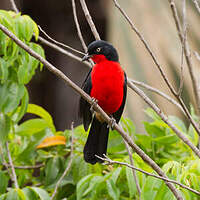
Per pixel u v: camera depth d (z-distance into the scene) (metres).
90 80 10.21
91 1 18.75
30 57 9.22
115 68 10.05
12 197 8.23
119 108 10.75
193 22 12.70
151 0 13.34
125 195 9.98
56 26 19.73
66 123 19.14
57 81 19.33
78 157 9.92
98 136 10.08
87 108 10.30
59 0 19.30
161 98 11.58
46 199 8.34
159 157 10.20
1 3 16.02
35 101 19.14
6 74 8.98
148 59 11.95
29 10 19.53
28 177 11.08
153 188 7.49
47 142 10.02
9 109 9.38
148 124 10.20
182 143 10.05
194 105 11.66
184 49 8.67
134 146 7.82
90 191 9.00
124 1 13.59
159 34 12.44
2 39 8.80
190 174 7.75
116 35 12.79
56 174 9.96
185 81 11.71
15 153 10.88
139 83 10.53
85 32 19.77
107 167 9.93
